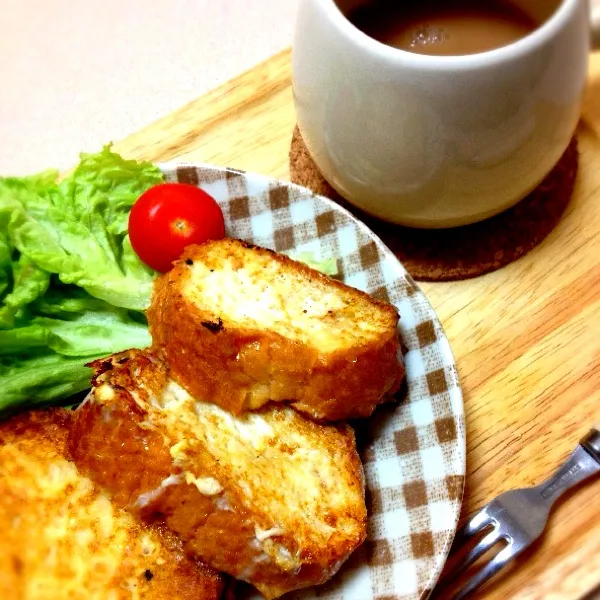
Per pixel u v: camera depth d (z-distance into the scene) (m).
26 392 0.25
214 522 0.22
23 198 0.27
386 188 0.24
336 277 0.27
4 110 0.36
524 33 0.23
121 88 0.36
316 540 0.22
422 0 0.24
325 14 0.22
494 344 0.26
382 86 0.22
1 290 0.26
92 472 0.23
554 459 0.25
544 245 0.27
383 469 0.24
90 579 0.22
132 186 0.28
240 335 0.23
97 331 0.27
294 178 0.29
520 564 0.23
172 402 0.24
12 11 0.38
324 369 0.23
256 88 0.31
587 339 0.26
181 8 0.37
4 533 0.22
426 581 0.22
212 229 0.27
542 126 0.23
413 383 0.25
